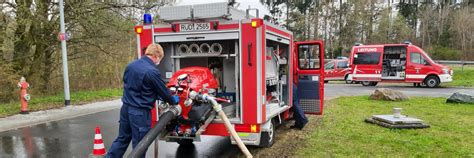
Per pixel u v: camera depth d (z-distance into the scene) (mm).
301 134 7078
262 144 5809
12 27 13992
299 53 7664
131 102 4371
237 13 5586
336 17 36562
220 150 6152
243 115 5203
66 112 11031
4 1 13156
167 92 4457
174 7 5277
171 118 4664
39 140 7137
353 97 13742
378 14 37375
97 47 16641
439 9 46156
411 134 6895
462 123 7945
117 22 15398
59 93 16344
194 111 4887
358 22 36625
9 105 12242
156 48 4535
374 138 6582
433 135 6785
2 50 13844
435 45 43500
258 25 4969
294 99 7414
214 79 5598
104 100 14359
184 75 5051
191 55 5520
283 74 6988
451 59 39156
